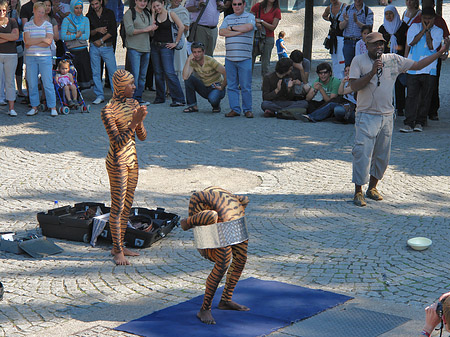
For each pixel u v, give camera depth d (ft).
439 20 42.34
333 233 24.86
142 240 23.79
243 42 45.93
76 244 24.64
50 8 49.42
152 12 50.37
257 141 40.52
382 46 27.35
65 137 41.91
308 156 37.06
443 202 28.78
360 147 28.02
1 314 18.16
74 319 17.76
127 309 18.39
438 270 21.07
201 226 16.75
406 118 43.21
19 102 51.67
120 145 21.83
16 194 30.53
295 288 19.54
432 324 12.20
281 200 29.30
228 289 17.95
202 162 36.06
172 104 51.31
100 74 52.29
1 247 23.81
